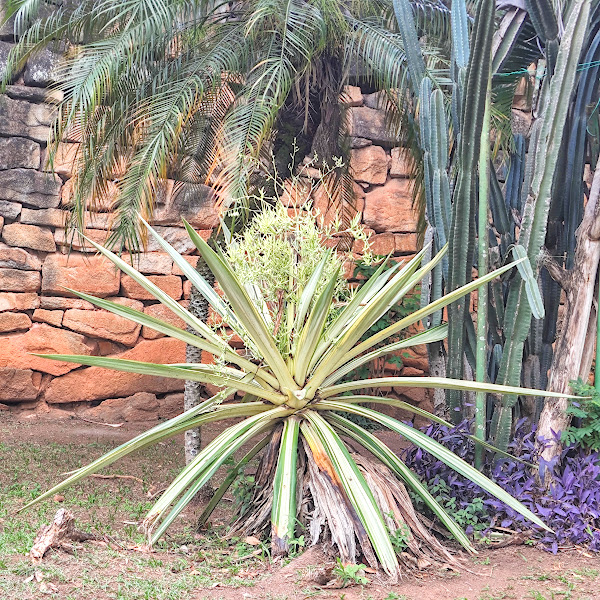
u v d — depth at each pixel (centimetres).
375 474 353
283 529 313
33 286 736
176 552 347
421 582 312
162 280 774
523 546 368
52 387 746
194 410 363
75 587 282
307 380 378
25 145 733
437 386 367
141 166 469
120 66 490
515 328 401
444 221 438
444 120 436
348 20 533
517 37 420
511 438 429
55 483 484
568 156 441
